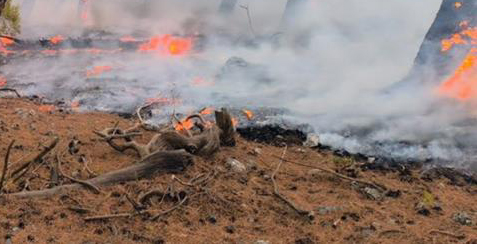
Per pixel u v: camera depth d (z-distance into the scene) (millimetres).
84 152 5480
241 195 4617
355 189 4988
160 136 5352
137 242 3635
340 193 4859
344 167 5504
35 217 3877
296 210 4305
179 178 4883
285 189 4863
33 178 4605
